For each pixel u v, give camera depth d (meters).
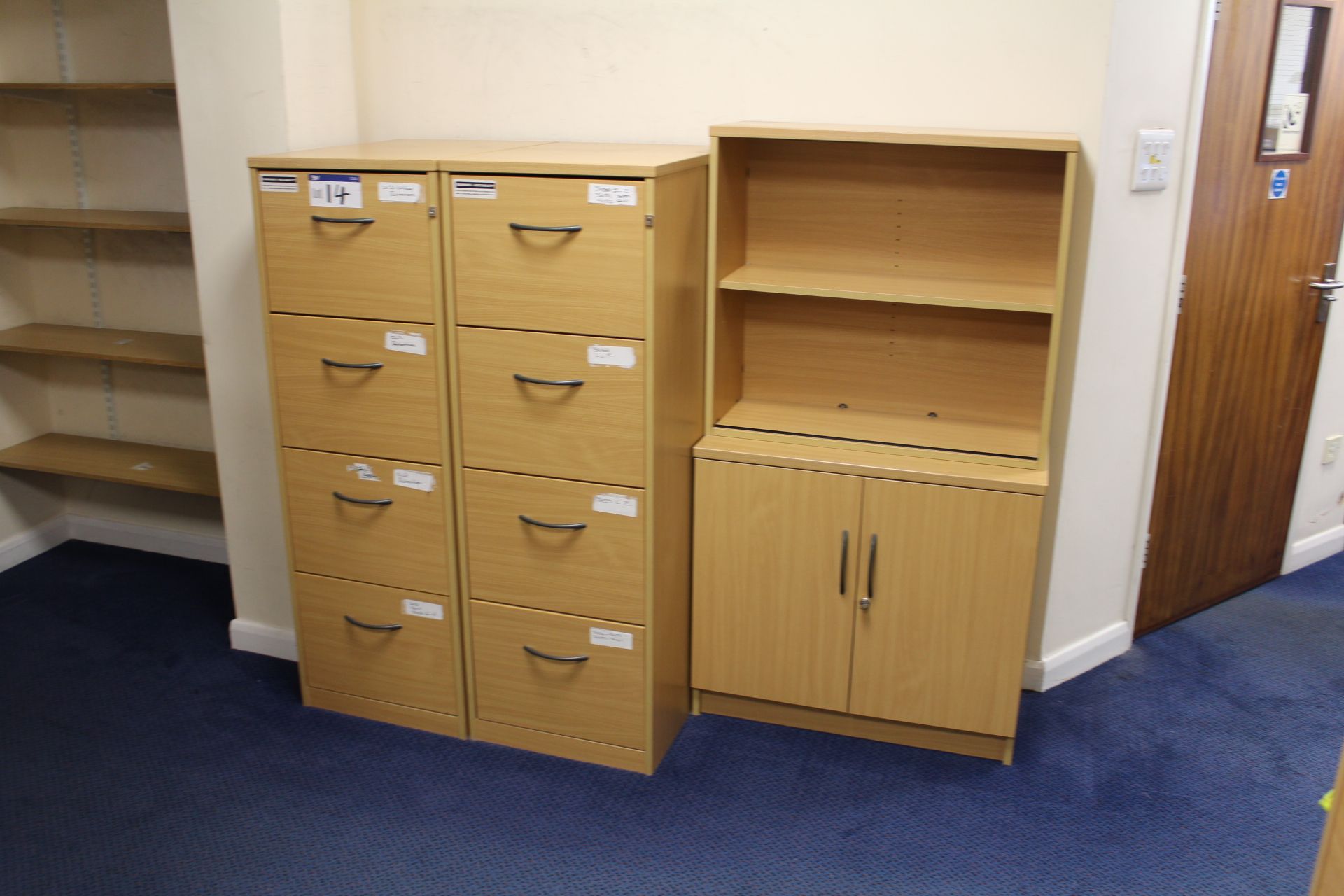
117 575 3.33
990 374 2.46
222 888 2.02
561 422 2.19
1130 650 2.94
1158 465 2.81
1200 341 2.77
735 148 2.35
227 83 2.44
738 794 2.31
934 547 2.27
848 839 2.17
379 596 2.48
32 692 2.68
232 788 2.32
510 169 2.05
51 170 3.15
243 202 2.52
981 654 2.31
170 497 3.43
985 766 2.41
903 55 2.34
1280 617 3.15
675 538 2.37
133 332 3.23
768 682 2.50
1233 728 2.57
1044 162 2.28
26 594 3.19
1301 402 3.20
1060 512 2.57
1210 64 2.47
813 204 2.46
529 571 2.33
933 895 2.02
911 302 2.21
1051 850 2.14
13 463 3.19
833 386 2.59
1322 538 3.53
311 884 2.04
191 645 2.94
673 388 2.23
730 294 2.46
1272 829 2.21
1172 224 2.50
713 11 2.44
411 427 2.30
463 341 2.20
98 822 2.21
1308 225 2.93
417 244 2.16
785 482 2.32
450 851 2.13
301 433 2.40
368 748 2.49
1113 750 2.48
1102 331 2.46
